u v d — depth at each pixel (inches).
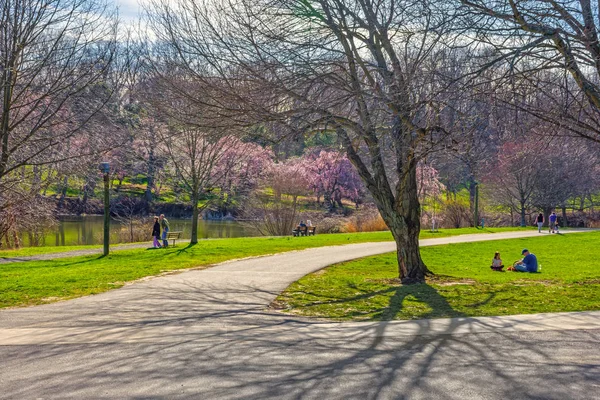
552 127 455.2
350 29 495.5
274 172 1684.3
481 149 681.0
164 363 266.8
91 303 454.0
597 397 216.7
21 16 527.8
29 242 1338.6
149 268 700.0
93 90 599.5
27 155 647.1
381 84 498.0
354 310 415.2
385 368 255.4
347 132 584.4
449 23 381.7
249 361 268.7
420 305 427.5
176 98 511.8
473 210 1956.2
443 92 377.1
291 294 497.7
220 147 1024.2
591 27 392.8
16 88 580.4
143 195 2128.4
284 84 475.5
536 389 225.6
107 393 222.8
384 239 1238.9
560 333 323.6
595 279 563.8
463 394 219.5
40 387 231.8
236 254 889.5
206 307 434.0
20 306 444.8
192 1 566.3
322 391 223.6
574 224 2233.0
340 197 2300.7
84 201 1953.7
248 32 475.2
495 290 500.1
